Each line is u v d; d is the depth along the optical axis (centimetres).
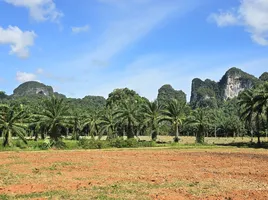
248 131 11994
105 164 2816
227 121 12269
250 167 2727
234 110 15100
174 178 2114
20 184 1866
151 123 7275
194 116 7462
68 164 2792
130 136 7056
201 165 2834
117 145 5703
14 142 5769
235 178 2150
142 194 1614
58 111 5700
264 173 2377
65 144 5631
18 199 1488
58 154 3772
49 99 5844
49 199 1487
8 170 2422
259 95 6212
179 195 1589
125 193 1638
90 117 9419
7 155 3572
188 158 3431
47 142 5366
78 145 5684
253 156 3719
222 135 13300
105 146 5569
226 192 1670
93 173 2309
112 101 11619
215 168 2650
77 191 1678
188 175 2245
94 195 1580
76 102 18988
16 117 5428
